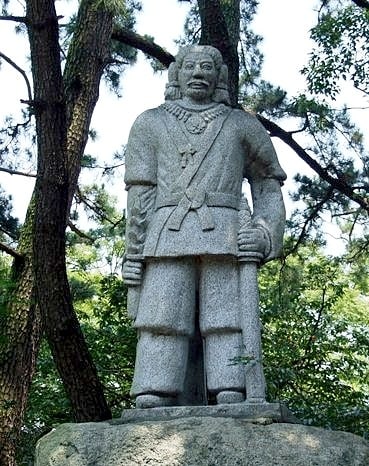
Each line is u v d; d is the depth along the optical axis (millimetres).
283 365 8227
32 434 9023
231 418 4766
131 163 5496
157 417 4961
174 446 4633
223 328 5180
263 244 5309
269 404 4914
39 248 6250
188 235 5223
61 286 6266
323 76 8258
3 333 7758
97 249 12602
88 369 6348
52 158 6250
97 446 4699
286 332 9133
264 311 9406
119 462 4629
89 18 8930
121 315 9695
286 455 4551
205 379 5332
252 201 5609
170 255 5211
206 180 5320
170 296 5207
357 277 11328
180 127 5457
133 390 5191
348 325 9836
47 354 9523
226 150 5406
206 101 5598
